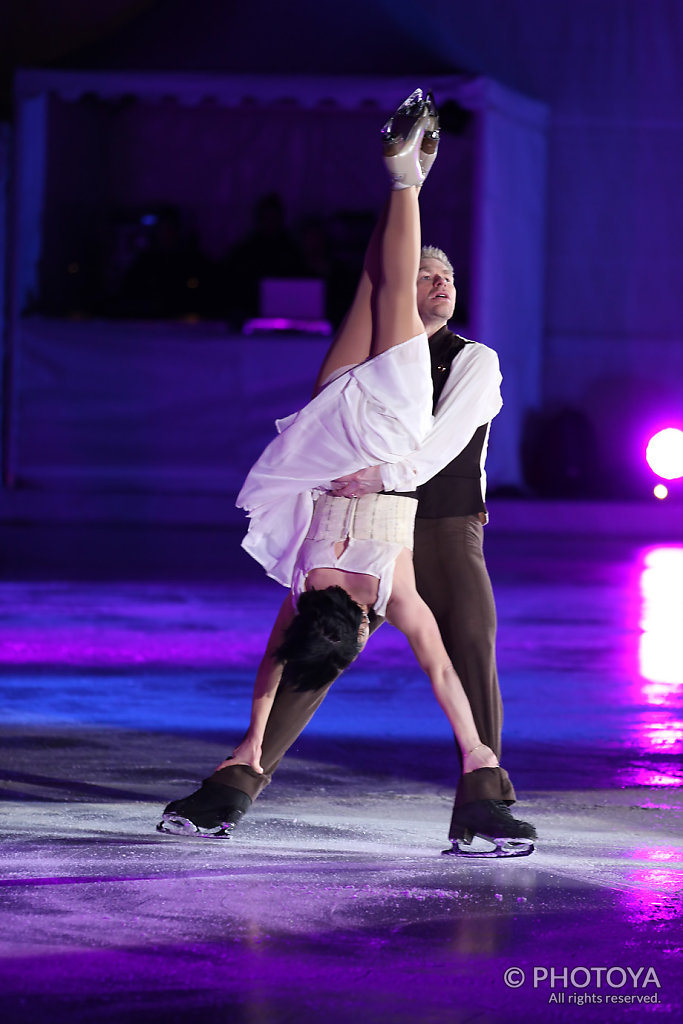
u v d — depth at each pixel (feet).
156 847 48.47
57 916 39.63
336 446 50.26
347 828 52.75
